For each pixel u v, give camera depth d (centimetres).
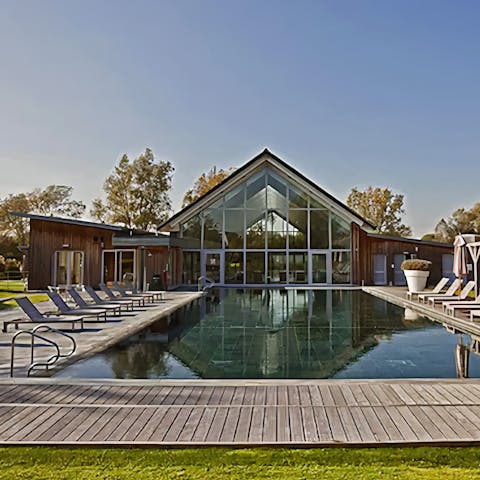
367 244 2561
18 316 1234
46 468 348
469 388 538
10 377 611
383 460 360
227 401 493
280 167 2453
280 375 680
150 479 331
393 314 1378
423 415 450
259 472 341
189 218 2570
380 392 523
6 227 4625
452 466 351
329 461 359
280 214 2564
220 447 382
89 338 921
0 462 357
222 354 829
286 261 2552
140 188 4453
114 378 641
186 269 2569
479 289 1551
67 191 4881
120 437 398
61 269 2347
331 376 672
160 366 728
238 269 2561
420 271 1952
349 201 5225
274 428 418
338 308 1527
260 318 1295
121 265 2341
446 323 1198
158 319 1236
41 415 451
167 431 411
